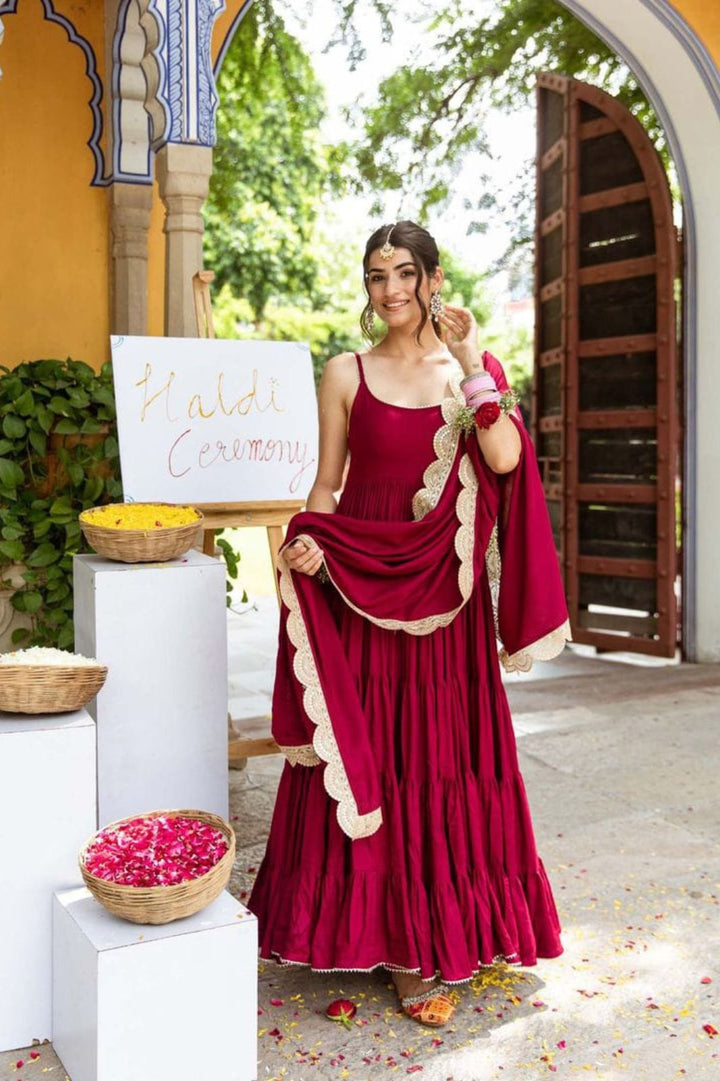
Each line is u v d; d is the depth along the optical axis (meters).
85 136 4.82
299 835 2.50
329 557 2.34
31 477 3.78
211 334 3.55
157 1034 1.98
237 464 3.31
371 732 2.42
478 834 2.45
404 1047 2.26
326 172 14.16
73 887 2.25
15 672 2.21
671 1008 2.41
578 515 6.37
